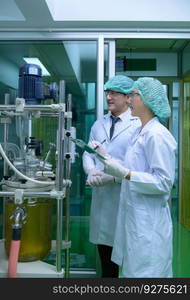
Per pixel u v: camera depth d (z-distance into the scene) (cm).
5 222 145
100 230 202
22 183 132
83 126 262
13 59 265
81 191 265
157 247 146
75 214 266
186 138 423
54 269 134
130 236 149
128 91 196
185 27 254
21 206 132
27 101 138
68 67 262
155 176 143
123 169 145
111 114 215
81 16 241
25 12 225
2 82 264
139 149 154
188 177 412
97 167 207
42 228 143
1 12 243
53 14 236
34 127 225
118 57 416
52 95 151
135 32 256
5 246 146
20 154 154
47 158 164
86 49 262
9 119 158
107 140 208
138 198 149
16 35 260
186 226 416
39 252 142
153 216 147
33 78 139
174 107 460
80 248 266
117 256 160
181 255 318
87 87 261
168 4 240
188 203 411
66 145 154
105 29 255
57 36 259
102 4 240
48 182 133
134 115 164
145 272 146
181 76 436
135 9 240
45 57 264
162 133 146
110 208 199
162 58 432
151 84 154
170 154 145
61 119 128
